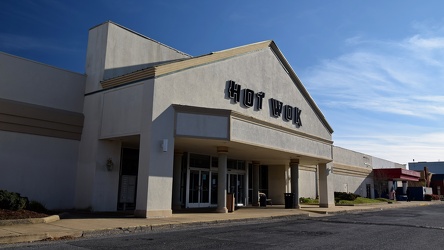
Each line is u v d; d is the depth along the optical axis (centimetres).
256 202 2878
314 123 2752
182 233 1191
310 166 3634
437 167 9581
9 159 1653
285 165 3206
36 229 1080
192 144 1920
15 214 1227
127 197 1955
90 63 1983
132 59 2064
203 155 2445
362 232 1323
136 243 964
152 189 1540
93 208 1761
